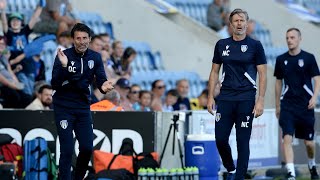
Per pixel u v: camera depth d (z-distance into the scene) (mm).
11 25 43938
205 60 56750
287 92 39375
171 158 37312
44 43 48031
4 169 31562
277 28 66125
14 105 41969
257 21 65688
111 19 55062
